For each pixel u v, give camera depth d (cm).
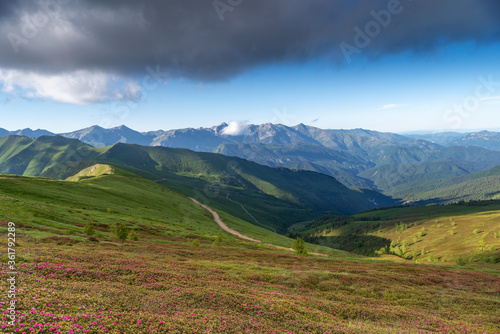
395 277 5453
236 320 2136
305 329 2211
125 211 12388
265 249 10769
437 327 2819
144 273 3212
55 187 12375
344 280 4797
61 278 2616
